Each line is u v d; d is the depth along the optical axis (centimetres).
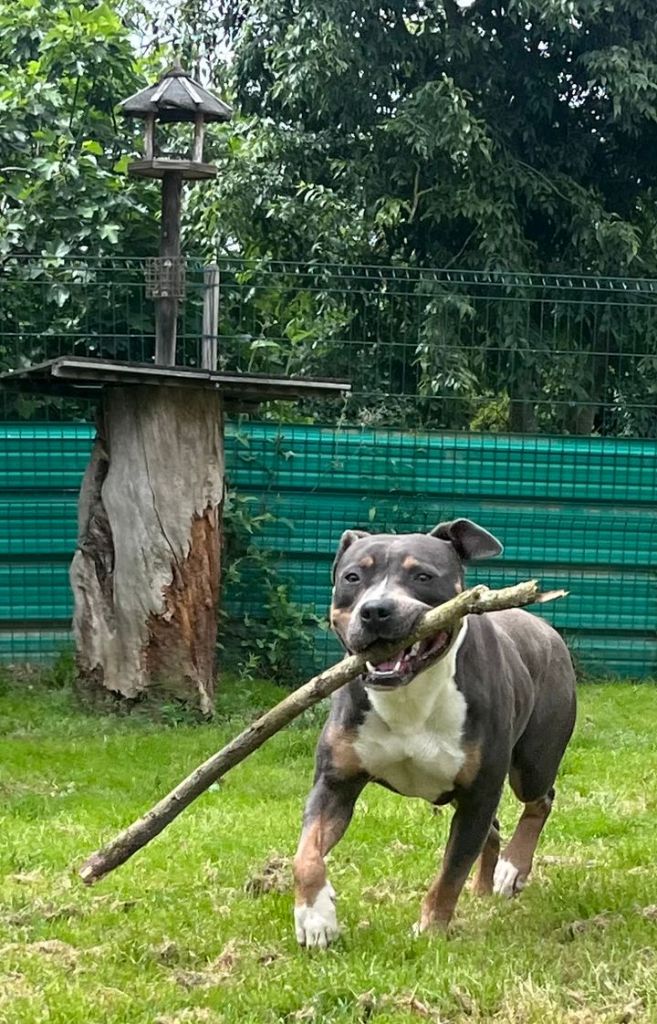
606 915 528
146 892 558
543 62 1422
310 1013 420
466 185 1357
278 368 1133
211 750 857
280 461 1071
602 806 736
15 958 468
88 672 947
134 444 925
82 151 1230
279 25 1398
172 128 1355
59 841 637
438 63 1408
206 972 462
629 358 1116
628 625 1116
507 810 722
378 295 1079
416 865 609
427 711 483
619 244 1388
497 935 500
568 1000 432
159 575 925
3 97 1178
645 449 1104
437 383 1085
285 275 1052
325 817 496
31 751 834
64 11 1274
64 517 1052
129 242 1211
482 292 1294
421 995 435
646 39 1390
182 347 1097
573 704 602
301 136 1416
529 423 1127
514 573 1105
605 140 1466
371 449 1077
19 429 1045
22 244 1162
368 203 1395
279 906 527
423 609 452
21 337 1102
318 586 1080
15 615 1049
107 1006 426
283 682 1066
